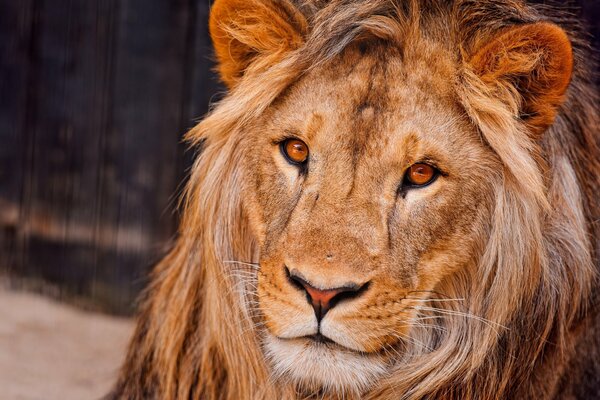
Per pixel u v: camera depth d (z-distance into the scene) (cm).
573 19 734
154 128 1163
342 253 595
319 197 611
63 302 1196
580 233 673
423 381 668
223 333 690
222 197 677
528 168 623
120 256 1184
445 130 619
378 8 638
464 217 630
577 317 696
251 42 664
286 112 638
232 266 682
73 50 1194
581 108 712
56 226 1212
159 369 749
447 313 664
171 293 742
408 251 614
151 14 1155
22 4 1205
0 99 1219
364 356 619
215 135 679
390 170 612
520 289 648
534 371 686
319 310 598
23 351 1026
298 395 686
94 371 996
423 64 630
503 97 632
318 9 668
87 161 1198
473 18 648
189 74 1139
